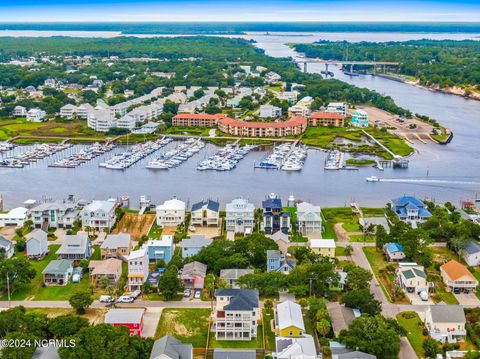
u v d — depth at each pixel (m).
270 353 184.50
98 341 170.12
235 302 194.88
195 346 189.12
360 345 177.00
